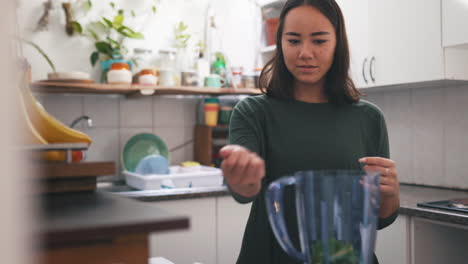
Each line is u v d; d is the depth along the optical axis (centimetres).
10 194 22
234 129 105
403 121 243
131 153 255
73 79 214
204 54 281
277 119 105
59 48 240
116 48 245
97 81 249
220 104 276
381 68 214
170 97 273
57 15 239
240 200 85
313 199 53
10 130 22
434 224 181
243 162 61
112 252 44
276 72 108
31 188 25
